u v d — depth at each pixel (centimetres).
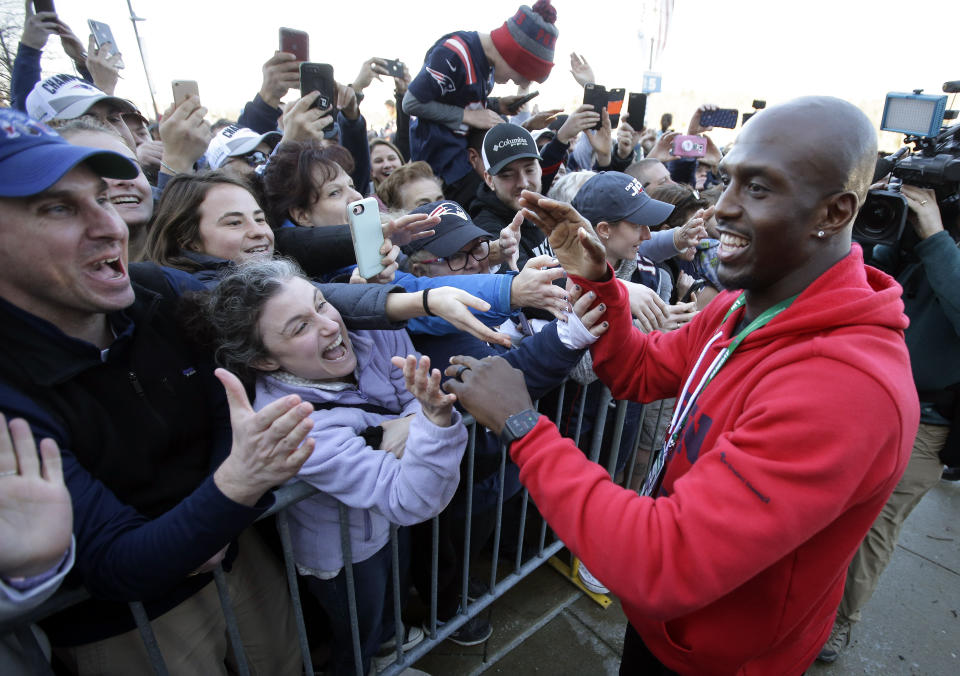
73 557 81
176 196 161
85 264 92
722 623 100
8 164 82
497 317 154
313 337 119
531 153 253
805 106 79
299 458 88
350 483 120
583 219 112
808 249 84
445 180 327
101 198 95
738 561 77
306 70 247
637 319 172
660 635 110
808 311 84
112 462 100
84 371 100
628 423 235
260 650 147
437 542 167
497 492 186
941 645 219
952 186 181
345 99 306
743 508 77
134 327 109
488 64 311
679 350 128
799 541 76
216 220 159
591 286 123
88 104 213
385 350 151
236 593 137
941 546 271
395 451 128
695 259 320
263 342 117
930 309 196
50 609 90
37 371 92
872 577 200
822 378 76
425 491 118
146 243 166
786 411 76
